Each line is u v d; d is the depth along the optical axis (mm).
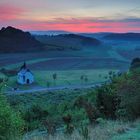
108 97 22250
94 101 25656
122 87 20938
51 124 18078
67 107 33438
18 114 11820
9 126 11250
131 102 20531
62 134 15836
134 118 20297
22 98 107062
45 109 32781
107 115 21766
